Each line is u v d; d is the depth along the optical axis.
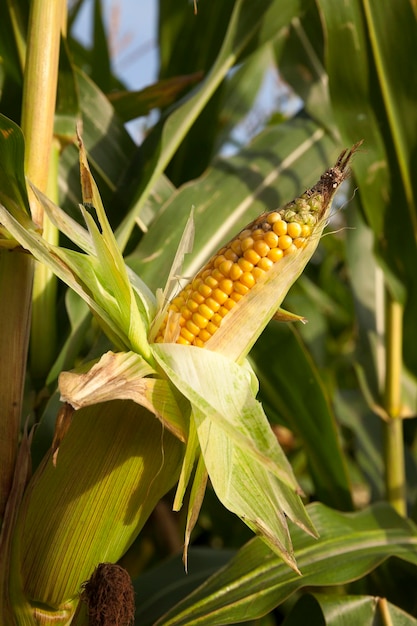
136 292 0.77
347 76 1.07
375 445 1.29
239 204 1.06
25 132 0.78
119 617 0.69
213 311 0.74
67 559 0.72
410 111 1.06
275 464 0.68
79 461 0.72
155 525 1.32
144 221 1.08
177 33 1.41
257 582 0.86
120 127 1.08
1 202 0.76
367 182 1.08
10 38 0.99
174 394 0.72
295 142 1.15
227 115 1.43
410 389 1.14
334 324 1.75
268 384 1.09
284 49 1.30
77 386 0.67
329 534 0.93
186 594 0.98
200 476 0.73
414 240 1.08
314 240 0.76
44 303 0.95
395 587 1.05
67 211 1.04
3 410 0.76
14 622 0.73
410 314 1.11
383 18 1.05
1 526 0.75
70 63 0.93
